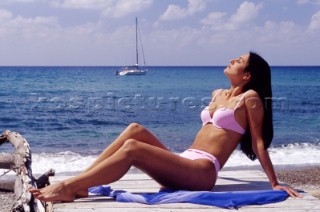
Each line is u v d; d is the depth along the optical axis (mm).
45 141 19328
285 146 17672
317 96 45594
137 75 96250
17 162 7008
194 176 4449
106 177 4125
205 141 4781
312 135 21125
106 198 4438
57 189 4098
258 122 4711
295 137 20438
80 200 4340
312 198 4484
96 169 4137
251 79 4867
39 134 21547
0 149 15945
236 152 14703
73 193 4141
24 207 5617
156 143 4594
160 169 4312
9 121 25641
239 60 4914
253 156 5074
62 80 73125
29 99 39719
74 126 24000
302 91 52031
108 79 79688
